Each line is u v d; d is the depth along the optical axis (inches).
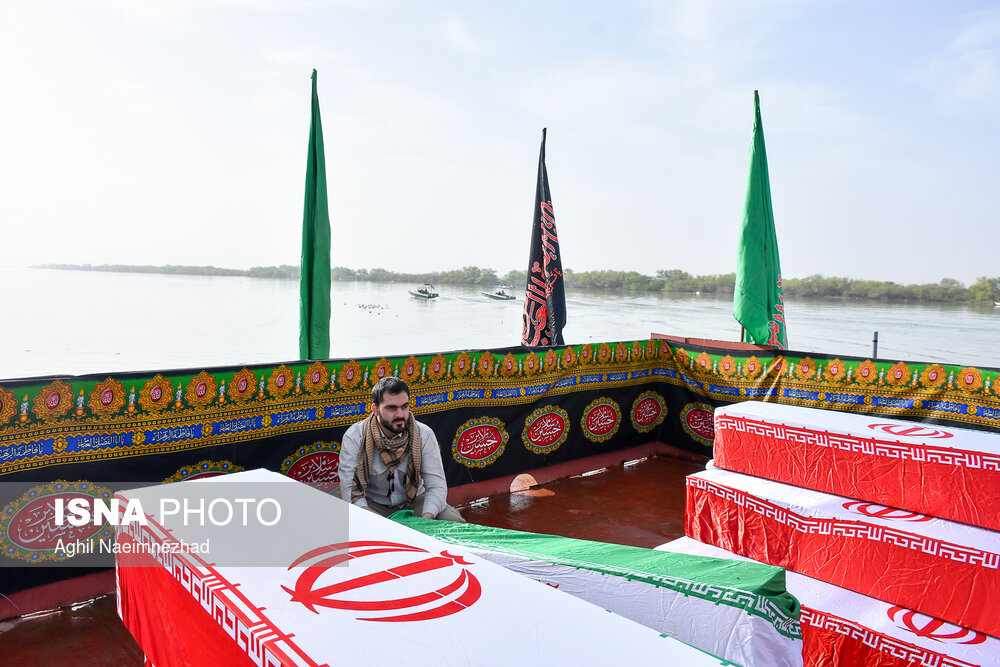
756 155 273.7
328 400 181.5
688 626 68.6
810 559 107.7
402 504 156.1
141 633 75.3
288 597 53.4
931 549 94.4
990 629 89.5
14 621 132.6
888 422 120.8
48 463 136.9
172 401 153.6
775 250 278.2
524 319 307.4
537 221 301.7
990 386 206.4
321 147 233.5
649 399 283.6
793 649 70.8
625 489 239.3
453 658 43.6
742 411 130.7
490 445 226.1
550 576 76.3
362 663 42.8
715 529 122.0
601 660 43.8
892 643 90.0
